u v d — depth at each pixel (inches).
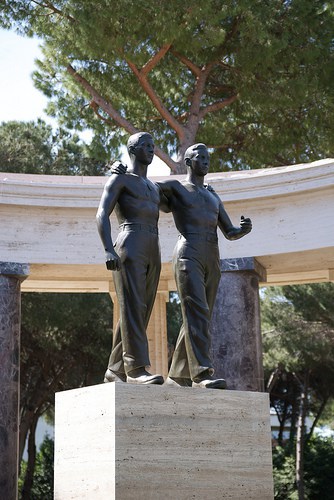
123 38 821.2
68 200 664.4
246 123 936.3
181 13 826.8
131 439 349.4
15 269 655.8
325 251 658.8
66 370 1251.8
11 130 1123.9
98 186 665.6
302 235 653.9
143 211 384.8
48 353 1224.8
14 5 858.8
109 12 802.2
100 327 1200.8
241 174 721.6
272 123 926.4
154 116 960.9
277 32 880.9
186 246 394.9
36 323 1111.0
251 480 373.4
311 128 918.4
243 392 380.8
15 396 633.6
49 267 683.4
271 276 794.2
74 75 922.7
